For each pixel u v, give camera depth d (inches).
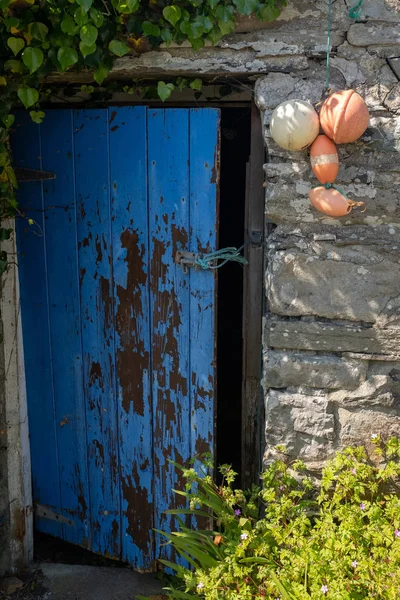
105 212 121.0
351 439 111.5
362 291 106.1
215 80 111.5
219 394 187.9
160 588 129.9
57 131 121.4
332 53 101.3
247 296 123.4
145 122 113.9
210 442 121.3
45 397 136.2
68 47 101.6
